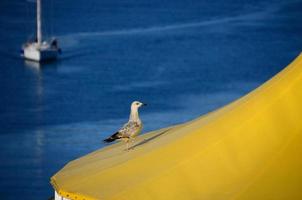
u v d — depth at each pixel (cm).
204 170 2433
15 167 7869
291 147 2394
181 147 2575
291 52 15375
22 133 9369
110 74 12938
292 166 2342
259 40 16012
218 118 2612
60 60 13812
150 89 11875
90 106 10794
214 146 2495
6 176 7544
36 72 13125
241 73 13612
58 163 8094
